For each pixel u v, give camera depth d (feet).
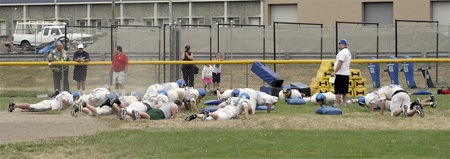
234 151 63.10
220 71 132.77
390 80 137.69
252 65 115.34
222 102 94.27
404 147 64.90
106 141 68.28
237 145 66.08
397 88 88.48
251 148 64.59
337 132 74.38
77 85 118.93
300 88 115.96
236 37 179.01
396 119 84.64
